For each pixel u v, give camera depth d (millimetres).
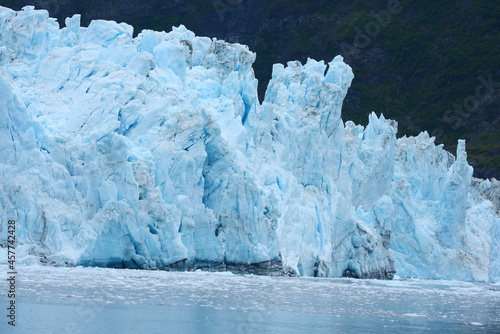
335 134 98312
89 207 70812
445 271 108188
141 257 70125
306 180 94375
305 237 87312
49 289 51312
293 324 44719
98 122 76312
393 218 105062
